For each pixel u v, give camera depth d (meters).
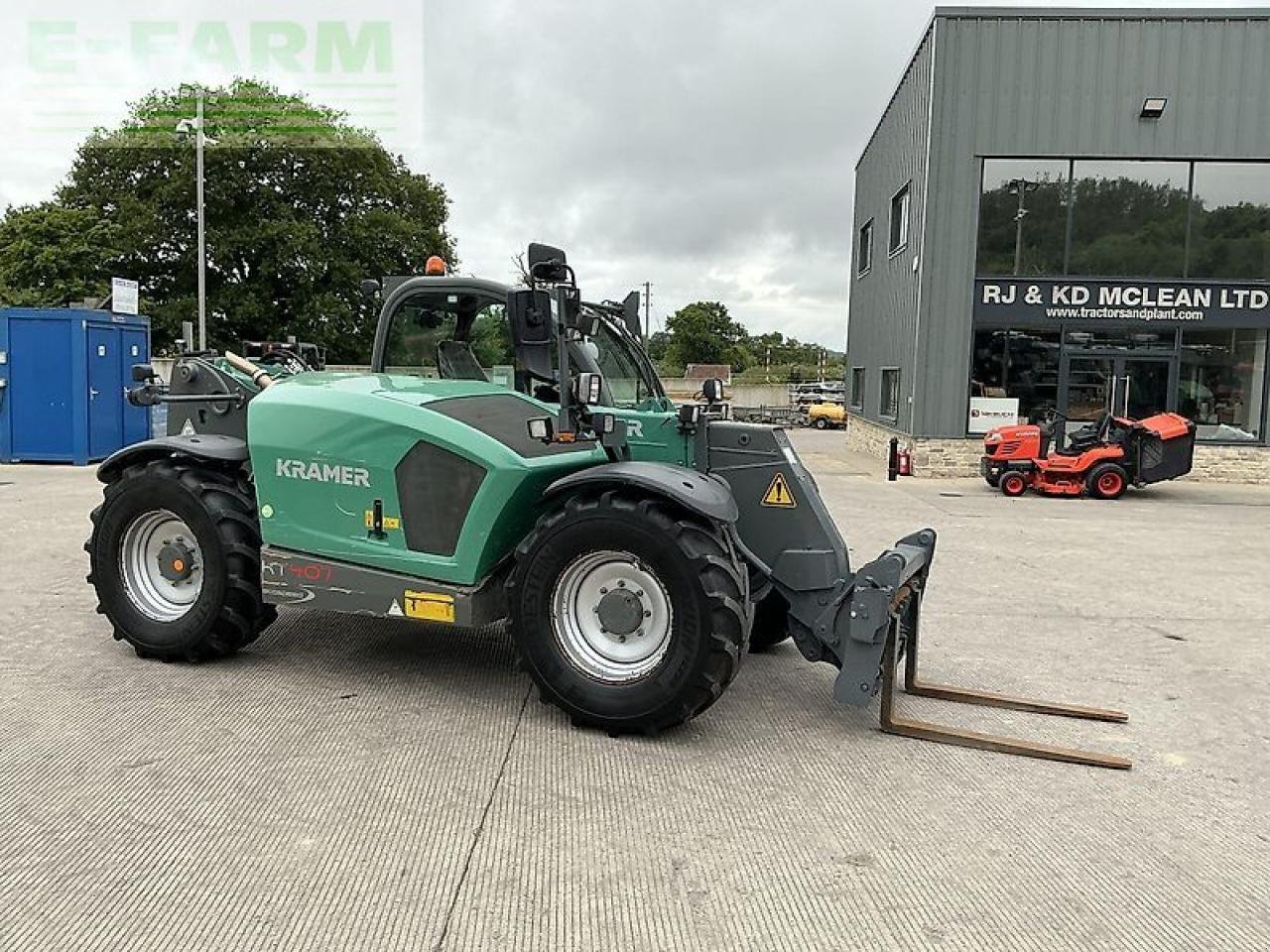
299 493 4.97
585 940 2.88
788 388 49.16
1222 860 3.49
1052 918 3.07
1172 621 6.89
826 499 13.62
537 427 4.56
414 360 6.00
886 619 4.37
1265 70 16.17
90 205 38.81
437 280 5.80
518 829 3.55
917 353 16.86
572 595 4.48
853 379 26.81
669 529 4.21
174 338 36.44
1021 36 16.27
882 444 21.20
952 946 2.90
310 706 4.74
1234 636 6.52
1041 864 3.42
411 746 4.28
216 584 5.11
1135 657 6.00
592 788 3.91
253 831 3.48
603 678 4.41
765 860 3.38
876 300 22.39
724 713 4.83
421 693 4.96
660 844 3.47
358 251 40.16
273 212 38.88
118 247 37.56
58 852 3.30
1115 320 16.73
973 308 16.80
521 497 4.62
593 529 4.31
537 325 4.74
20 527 9.66
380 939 2.85
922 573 5.17
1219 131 16.33
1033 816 3.80
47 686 4.95
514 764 4.12
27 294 36.00
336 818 3.59
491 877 3.21
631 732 4.44
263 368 6.55
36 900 3.01
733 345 79.62
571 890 3.15
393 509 4.79
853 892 3.19
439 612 4.73
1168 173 16.58
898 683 5.42
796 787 3.99
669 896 3.13
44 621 6.16
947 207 16.59
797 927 2.97
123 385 16.23
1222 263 16.69
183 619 5.22
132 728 4.41
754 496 4.84
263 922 2.92
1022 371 16.94
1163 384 16.83
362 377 5.46
